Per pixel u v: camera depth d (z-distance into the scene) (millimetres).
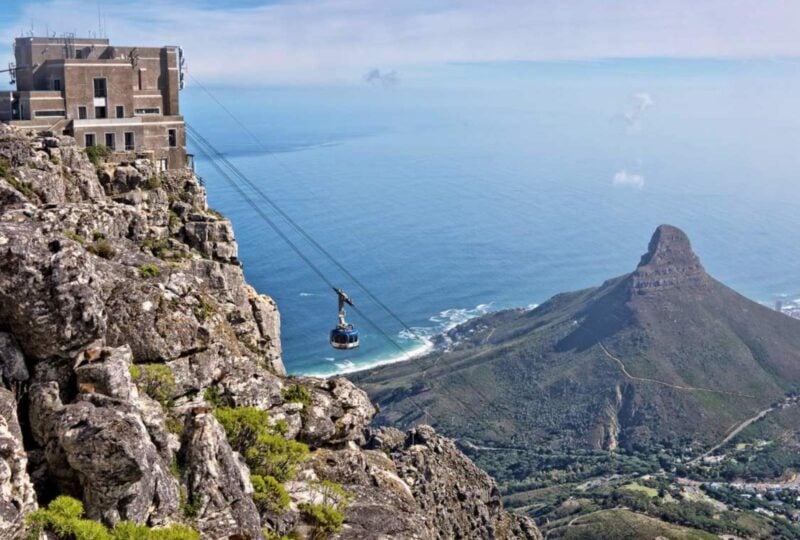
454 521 73812
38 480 32188
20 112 80750
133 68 89812
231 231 72562
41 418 33125
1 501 28969
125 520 32094
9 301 34062
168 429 38531
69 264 35250
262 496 40281
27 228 36219
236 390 45438
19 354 34281
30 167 59781
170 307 44062
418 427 83875
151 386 40719
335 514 41906
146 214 70250
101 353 35969
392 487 50000
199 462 36875
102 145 82000
